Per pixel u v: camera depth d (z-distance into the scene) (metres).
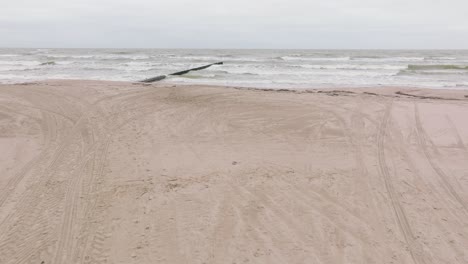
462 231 4.17
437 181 5.54
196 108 10.01
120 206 4.65
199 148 6.92
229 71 25.73
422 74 24.70
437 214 4.55
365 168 6.02
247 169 5.89
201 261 3.57
